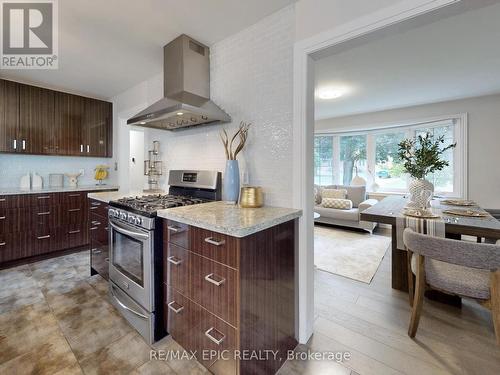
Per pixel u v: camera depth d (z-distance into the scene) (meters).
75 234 3.26
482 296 1.43
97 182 3.91
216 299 1.25
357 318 1.86
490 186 3.71
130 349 1.54
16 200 2.79
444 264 1.66
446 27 1.99
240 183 1.90
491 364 1.41
